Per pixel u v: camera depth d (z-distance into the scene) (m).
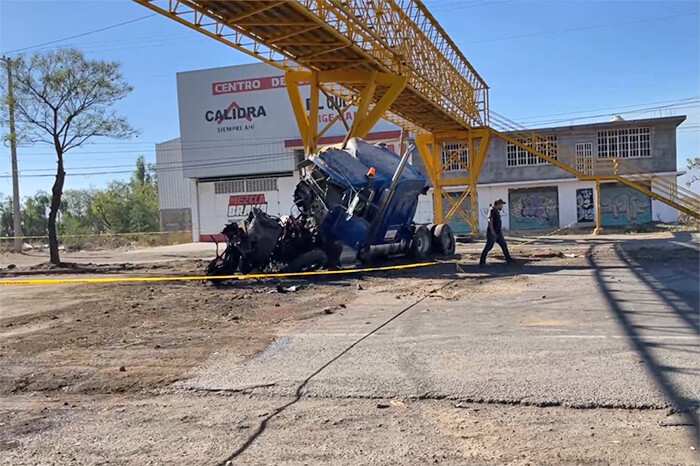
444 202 42.44
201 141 48.09
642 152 38.97
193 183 48.97
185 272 19.94
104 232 73.12
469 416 5.08
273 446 4.62
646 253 18.86
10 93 25.25
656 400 5.23
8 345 8.70
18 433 5.12
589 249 21.55
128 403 5.84
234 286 14.32
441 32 26.52
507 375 6.11
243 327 9.30
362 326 8.95
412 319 9.36
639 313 9.05
